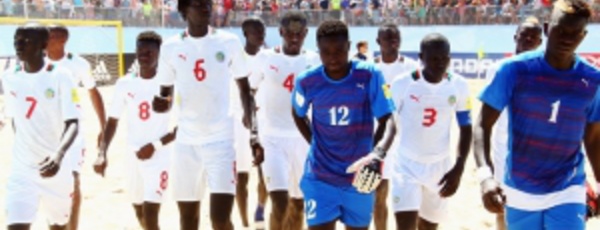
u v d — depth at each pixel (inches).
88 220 397.7
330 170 236.2
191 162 276.1
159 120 309.9
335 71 228.5
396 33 369.1
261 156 278.4
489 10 1428.4
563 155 195.8
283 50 326.3
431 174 277.3
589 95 190.5
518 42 321.7
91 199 445.4
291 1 1638.8
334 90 229.0
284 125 324.2
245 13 1590.8
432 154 276.5
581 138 197.6
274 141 323.9
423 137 275.3
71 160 292.7
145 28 1480.1
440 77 271.1
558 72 190.4
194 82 269.7
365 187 218.8
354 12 1556.3
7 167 555.8
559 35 182.7
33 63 260.1
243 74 283.6
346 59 225.5
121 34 1344.7
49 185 266.8
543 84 191.2
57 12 1272.1
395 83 279.4
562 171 197.9
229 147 277.3
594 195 212.5
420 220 291.6
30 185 261.9
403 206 272.5
